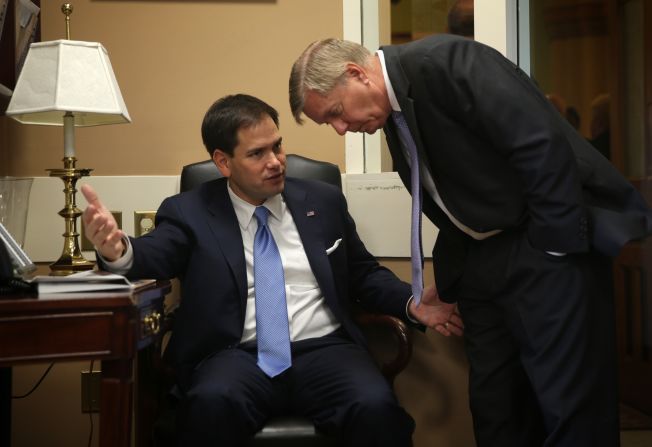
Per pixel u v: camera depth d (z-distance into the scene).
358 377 1.83
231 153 1.96
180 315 1.98
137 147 2.41
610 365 1.66
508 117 1.55
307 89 1.75
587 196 1.64
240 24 2.43
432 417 2.36
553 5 4.00
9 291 1.55
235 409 1.73
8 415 2.05
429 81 1.65
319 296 2.05
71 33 2.38
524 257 1.65
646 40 3.58
